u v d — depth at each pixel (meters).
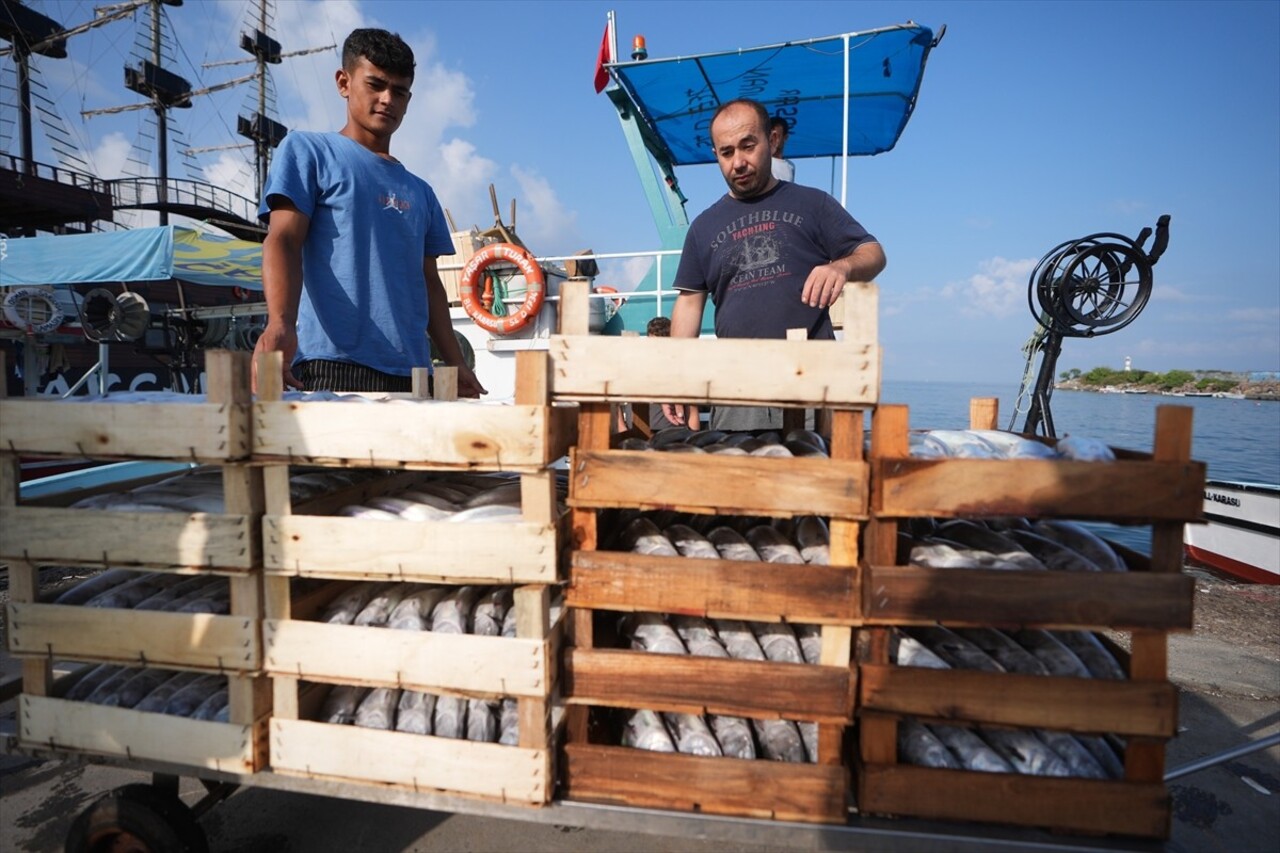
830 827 1.49
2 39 27.70
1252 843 2.33
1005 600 1.45
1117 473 1.39
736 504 1.52
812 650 1.67
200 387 9.42
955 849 1.45
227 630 1.64
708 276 2.93
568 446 1.73
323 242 2.66
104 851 1.87
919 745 1.56
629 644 1.73
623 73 6.15
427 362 3.03
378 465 1.56
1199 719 3.16
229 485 1.61
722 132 2.70
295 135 2.59
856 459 1.51
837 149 7.73
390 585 1.88
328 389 2.71
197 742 1.67
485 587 1.87
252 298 11.66
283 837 2.27
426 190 3.15
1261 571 7.63
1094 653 1.63
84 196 21.50
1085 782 1.45
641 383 1.51
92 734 1.72
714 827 1.52
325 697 1.83
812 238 2.75
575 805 1.57
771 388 1.49
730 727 1.67
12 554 1.69
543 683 1.54
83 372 12.95
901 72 6.02
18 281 8.01
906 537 1.77
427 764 1.60
